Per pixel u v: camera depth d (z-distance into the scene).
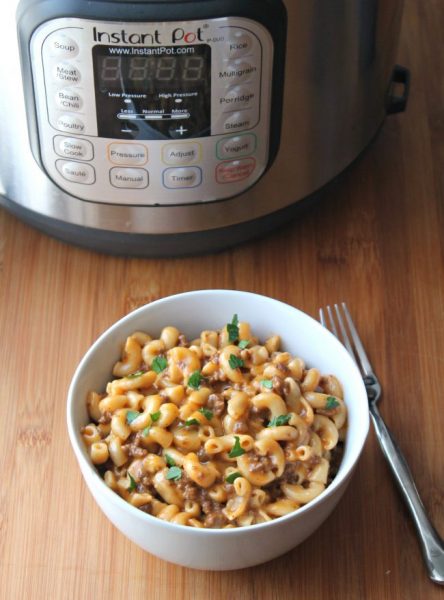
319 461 0.53
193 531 0.48
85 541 0.55
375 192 0.74
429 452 0.59
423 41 0.84
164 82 0.56
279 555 0.52
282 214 0.67
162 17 0.53
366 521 0.56
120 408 0.55
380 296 0.68
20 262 0.69
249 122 0.60
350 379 0.56
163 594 0.53
